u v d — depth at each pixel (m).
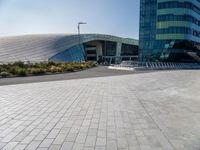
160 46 64.00
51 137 5.02
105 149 4.40
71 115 6.91
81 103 8.69
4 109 7.61
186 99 9.59
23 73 22.16
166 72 27.69
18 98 9.63
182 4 61.59
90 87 13.23
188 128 5.70
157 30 64.25
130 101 9.13
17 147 4.46
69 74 24.66
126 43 96.19
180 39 61.81
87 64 42.91
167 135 5.19
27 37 62.28
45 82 16.00
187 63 58.75
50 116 6.78
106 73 26.41
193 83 15.39
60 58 53.78
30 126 5.80
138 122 6.21
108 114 7.06
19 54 49.88
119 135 5.18
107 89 12.44
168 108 7.91
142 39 67.88
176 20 61.62
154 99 9.57
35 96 10.16
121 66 43.19
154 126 5.86
